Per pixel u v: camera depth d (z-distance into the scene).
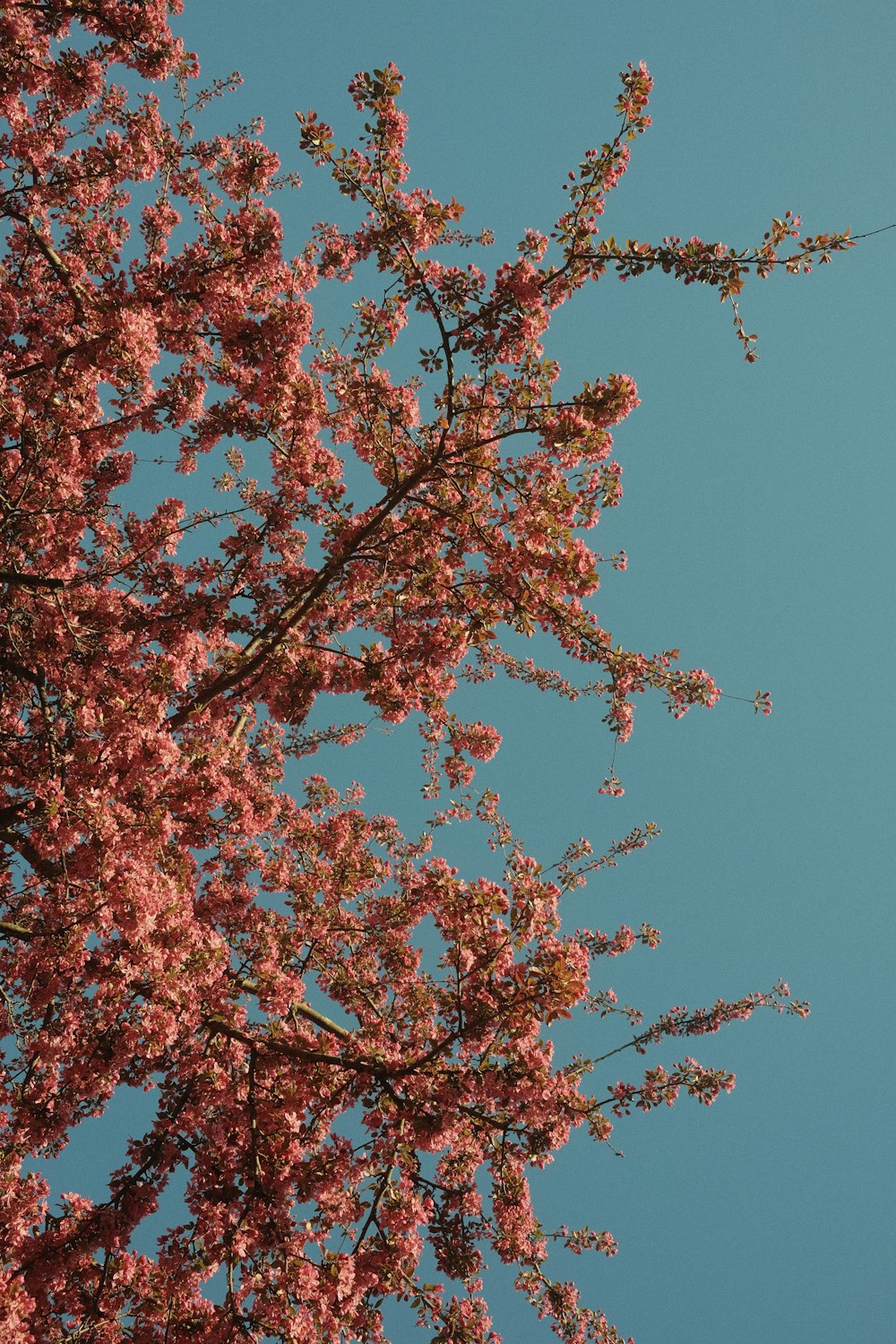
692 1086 9.12
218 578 9.45
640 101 7.25
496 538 8.98
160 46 8.73
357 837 11.30
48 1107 7.89
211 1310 8.40
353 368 9.28
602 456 8.23
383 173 7.57
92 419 9.14
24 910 9.15
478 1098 7.87
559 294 7.93
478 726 10.14
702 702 8.36
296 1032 9.17
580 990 7.58
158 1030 7.96
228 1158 8.80
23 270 9.68
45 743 8.15
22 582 8.18
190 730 9.55
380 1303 8.97
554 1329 9.02
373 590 10.04
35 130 9.21
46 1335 7.79
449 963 8.51
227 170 9.29
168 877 8.38
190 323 8.84
